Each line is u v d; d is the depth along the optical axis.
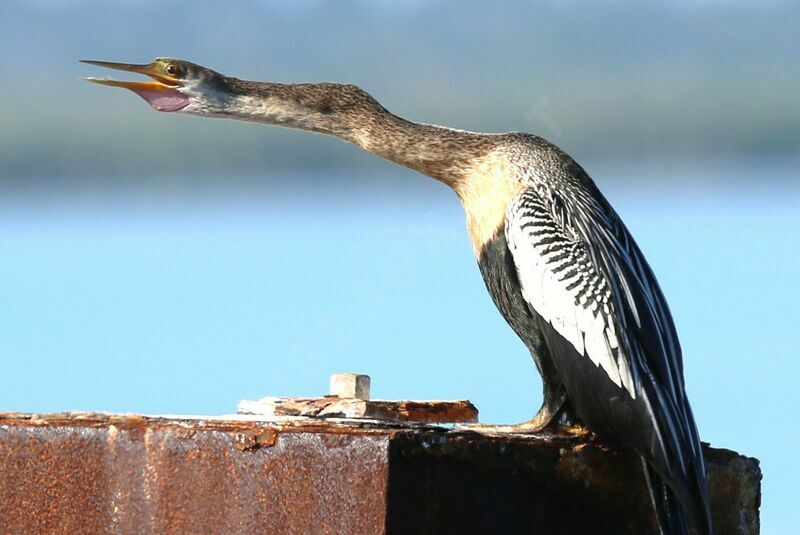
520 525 7.94
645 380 9.59
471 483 7.52
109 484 7.60
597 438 9.84
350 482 6.98
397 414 9.28
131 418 7.67
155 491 7.46
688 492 8.88
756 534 9.66
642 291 10.26
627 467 9.30
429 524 7.17
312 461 7.09
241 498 7.23
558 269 10.53
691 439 9.26
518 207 11.10
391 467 6.90
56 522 7.70
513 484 7.91
